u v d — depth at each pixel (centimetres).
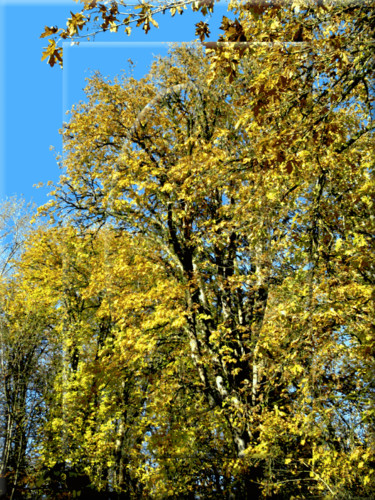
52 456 1234
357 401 639
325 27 519
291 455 776
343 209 678
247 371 916
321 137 507
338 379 641
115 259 1079
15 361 1458
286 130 491
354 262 616
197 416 1018
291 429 709
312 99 519
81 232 1155
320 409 636
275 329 704
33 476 1307
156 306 981
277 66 489
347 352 626
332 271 624
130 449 1134
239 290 998
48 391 1436
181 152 1045
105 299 1077
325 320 629
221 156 785
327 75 512
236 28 480
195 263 1021
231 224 879
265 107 504
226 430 1042
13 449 1369
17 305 1576
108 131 1129
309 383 645
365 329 593
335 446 671
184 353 1054
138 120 1075
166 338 1024
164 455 1054
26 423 1421
